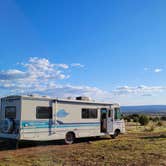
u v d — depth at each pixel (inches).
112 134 797.2
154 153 511.8
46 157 484.4
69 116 684.7
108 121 787.4
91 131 735.7
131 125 1389.0
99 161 445.1
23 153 539.8
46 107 637.3
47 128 636.7
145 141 690.8
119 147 592.1
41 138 623.8
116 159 459.8
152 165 413.1
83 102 718.5
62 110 669.3
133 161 442.6
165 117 2012.8
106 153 518.9
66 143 674.8
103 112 776.9
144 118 1373.0
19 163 432.5
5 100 626.5
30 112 608.1
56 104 657.0
